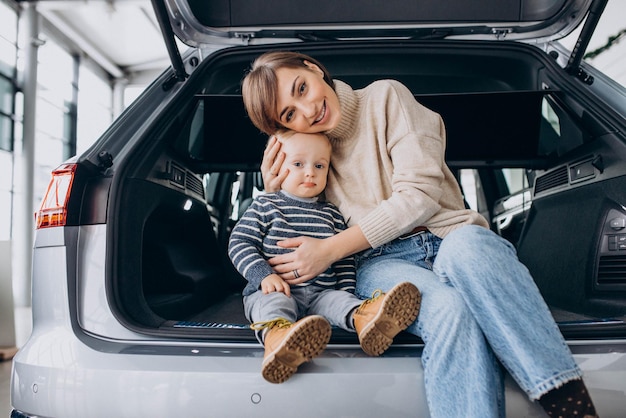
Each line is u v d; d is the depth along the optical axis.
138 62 12.04
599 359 0.85
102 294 0.98
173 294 1.38
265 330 0.90
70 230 1.02
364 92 1.24
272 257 1.13
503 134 1.62
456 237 0.92
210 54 1.69
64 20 9.66
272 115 1.16
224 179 2.17
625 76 6.85
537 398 0.81
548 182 1.63
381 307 0.87
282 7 1.68
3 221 8.21
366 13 1.69
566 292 1.38
